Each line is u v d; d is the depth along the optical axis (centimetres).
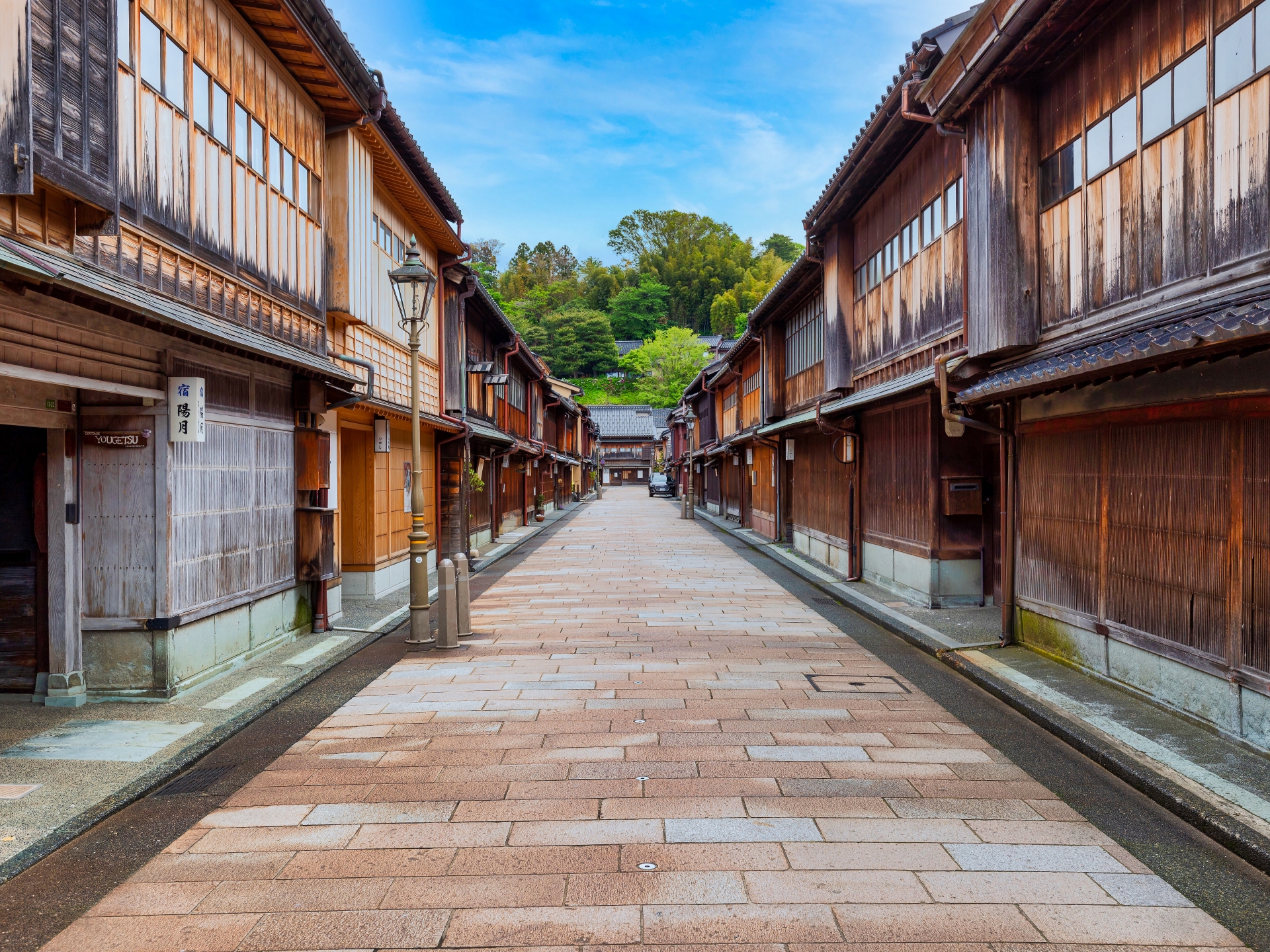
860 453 1348
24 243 457
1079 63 679
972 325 807
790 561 1673
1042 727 587
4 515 626
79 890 368
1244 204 496
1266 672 488
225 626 743
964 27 812
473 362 1866
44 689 634
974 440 1037
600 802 458
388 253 1248
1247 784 456
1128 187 611
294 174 884
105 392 593
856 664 788
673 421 5406
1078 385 673
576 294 10125
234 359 752
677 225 10769
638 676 744
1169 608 581
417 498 880
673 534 2483
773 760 525
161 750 534
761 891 361
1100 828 425
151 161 604
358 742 563
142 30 590
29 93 430
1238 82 501
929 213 999
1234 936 327
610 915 342
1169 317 552
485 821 434
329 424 1009
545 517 3216
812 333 1661
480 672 759
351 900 356
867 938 324
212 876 379
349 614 1068
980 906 349
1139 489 615
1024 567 805
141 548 640
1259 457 489
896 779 491
